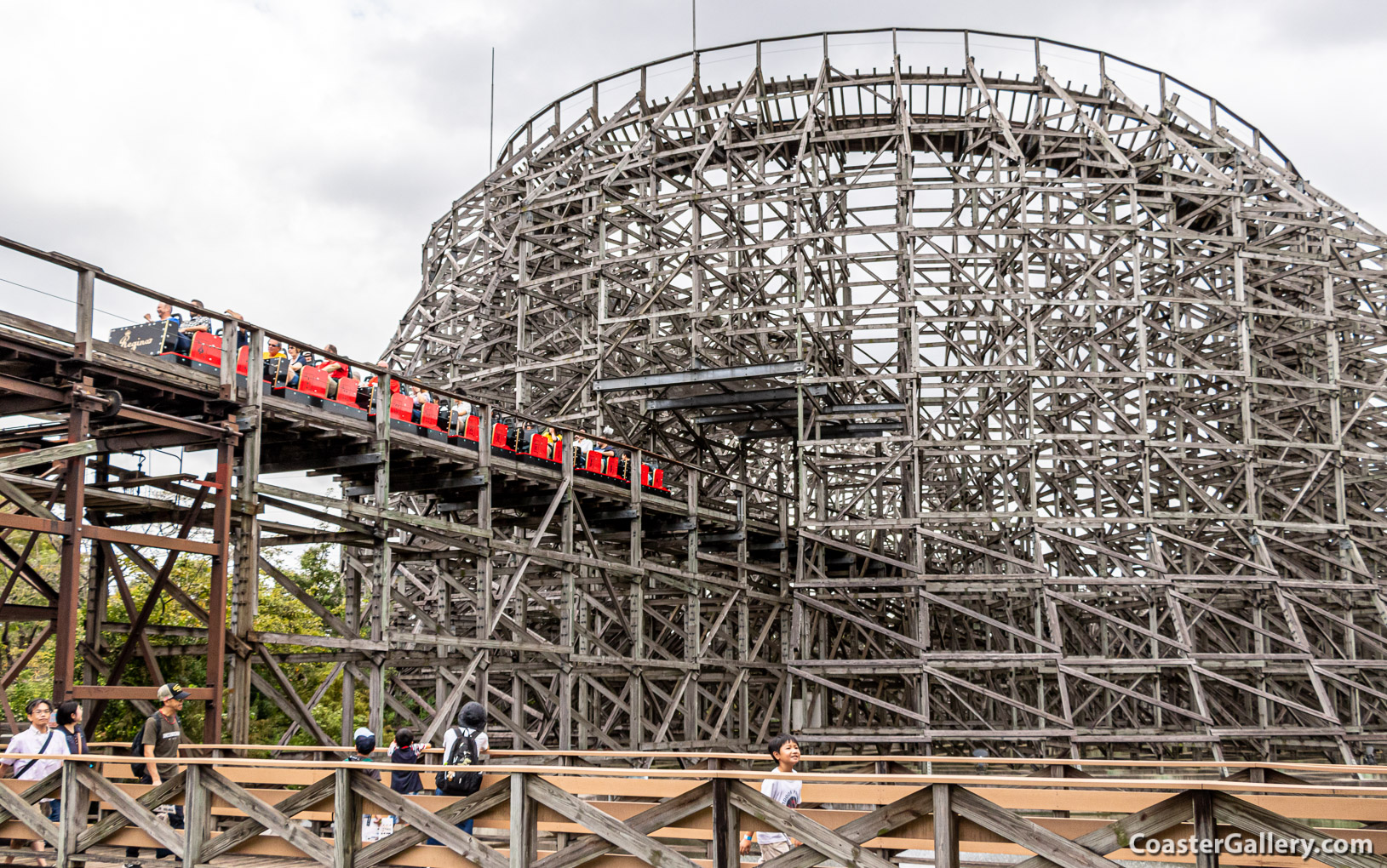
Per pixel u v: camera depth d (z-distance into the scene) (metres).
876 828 8.83
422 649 24.83
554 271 36.56
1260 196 33.97
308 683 30.19
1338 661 27.94
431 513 26.17
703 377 29.80
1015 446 29.48
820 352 31.72
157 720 12.97
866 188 30.97
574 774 9.53
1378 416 33.62
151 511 17.52
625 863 9.64
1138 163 32.50
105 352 14.39
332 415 18.27
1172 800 8.22
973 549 29.44
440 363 35.91
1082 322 31.33
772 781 10.58
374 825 12.68
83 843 11.09
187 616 26.61
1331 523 31.38
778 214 33.50
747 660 29.09
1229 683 27.59
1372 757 28.78
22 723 18.34
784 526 30.84
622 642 32.06
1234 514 29.88
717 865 9.12
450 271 37.78
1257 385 34.00
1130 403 33.78
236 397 16.47
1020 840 8.48
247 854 11.08
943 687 32.94
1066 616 31.23
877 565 33.06
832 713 33.88
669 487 31.06
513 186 35.91
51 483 15.69
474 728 11.73
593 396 32.97
